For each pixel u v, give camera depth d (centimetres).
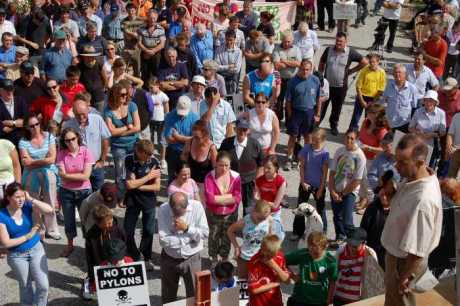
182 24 2120
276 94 1778
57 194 1466
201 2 2356
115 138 1499
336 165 1380
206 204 1286
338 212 1391
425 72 1875
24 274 1136
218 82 1727
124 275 1066
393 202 728
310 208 1334
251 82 1727
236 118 1666
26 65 1584
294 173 1766
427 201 685
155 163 1298
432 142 1650
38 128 1380
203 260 1377
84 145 1362
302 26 2066
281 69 1947
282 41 1955
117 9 2183
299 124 1747
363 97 1920
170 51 1791
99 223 1127
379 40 2669
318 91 1747
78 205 1355
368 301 897
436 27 2331
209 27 2338
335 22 2886
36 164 1378
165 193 1634
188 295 1174
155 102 1734
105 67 1816
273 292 1059
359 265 1078
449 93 1742
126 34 2083
